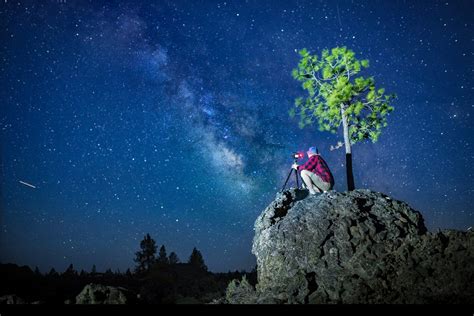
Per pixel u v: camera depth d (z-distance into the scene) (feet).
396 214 37.11
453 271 29.58
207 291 55.26
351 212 36.40
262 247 38.65
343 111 54.85
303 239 35.53
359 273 32.42
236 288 40.45
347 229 34.96
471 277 28.58
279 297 32.45
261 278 37.83
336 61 57.77
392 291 30.01
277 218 40.88
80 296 33.76
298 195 43.78
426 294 28.63
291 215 38.27
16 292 47.83
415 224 37.29
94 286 34.30
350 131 55.16
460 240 32.48
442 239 33.68
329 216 36.45
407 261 32.04
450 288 28.37
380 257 32.94
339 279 32.30
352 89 55.52
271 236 37.68
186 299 49.03
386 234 34.83
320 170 42.01
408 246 33.37
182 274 63.26
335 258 33.88
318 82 58.44
